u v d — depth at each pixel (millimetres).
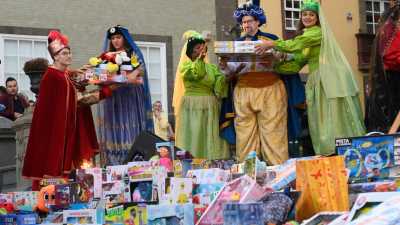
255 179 5125
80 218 5297
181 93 8578
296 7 19984
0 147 12211
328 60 7117
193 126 7746
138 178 5457
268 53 7129
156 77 16453
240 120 7523
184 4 16750
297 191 4719
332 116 7031
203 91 7812
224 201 4688
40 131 7266
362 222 3850
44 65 9188
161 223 4938
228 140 7785
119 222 5176
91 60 7609
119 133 7926
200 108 7762
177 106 8609
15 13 15406
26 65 9234
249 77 7496
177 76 8625
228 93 7758
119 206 5219
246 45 7086
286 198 4629
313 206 4711
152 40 16484
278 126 7441
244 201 4566
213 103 7809
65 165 7270
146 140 6562
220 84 7707
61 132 7258
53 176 7164
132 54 7984
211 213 4695
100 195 5660
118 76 7633
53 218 5605
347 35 20906
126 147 7902
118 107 7938
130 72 7758
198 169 5742
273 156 7391
